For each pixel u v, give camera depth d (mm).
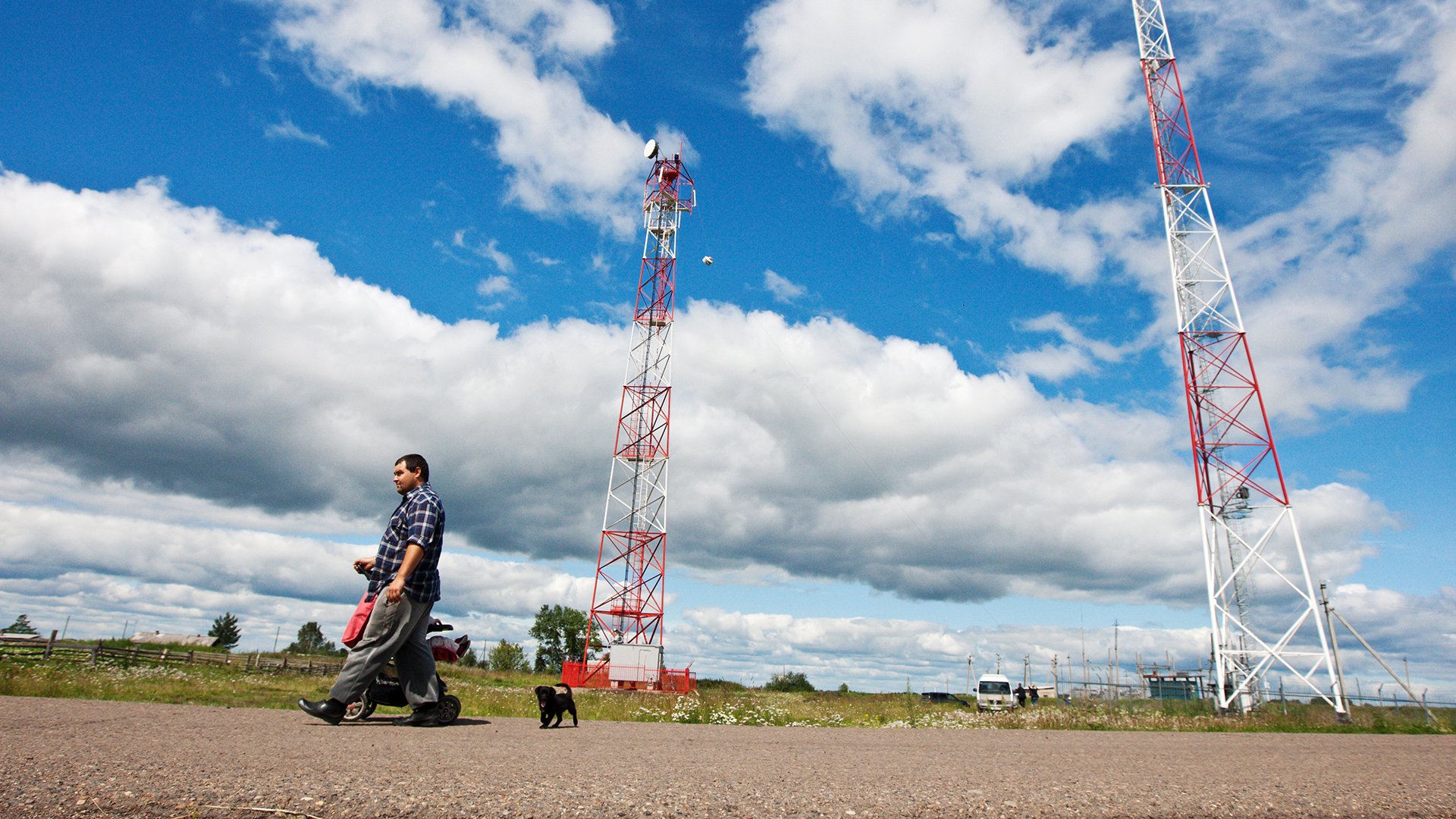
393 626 6645
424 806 2756
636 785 3402
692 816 2820
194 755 3664
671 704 17594
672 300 53812
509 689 19094
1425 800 3836
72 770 3072
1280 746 9266
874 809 3064
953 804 3223
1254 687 31328
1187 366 36594
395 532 6891
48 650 28594
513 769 3771
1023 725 20453
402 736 5465
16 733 4180
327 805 2732
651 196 56062
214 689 14711
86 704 7246
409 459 7184
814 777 3947
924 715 21422
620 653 45875
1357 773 5156
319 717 6426
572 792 3135
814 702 30844
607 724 9867
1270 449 34125
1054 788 3787
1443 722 25594
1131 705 27188
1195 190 38438
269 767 3398
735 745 6180
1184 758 6250
